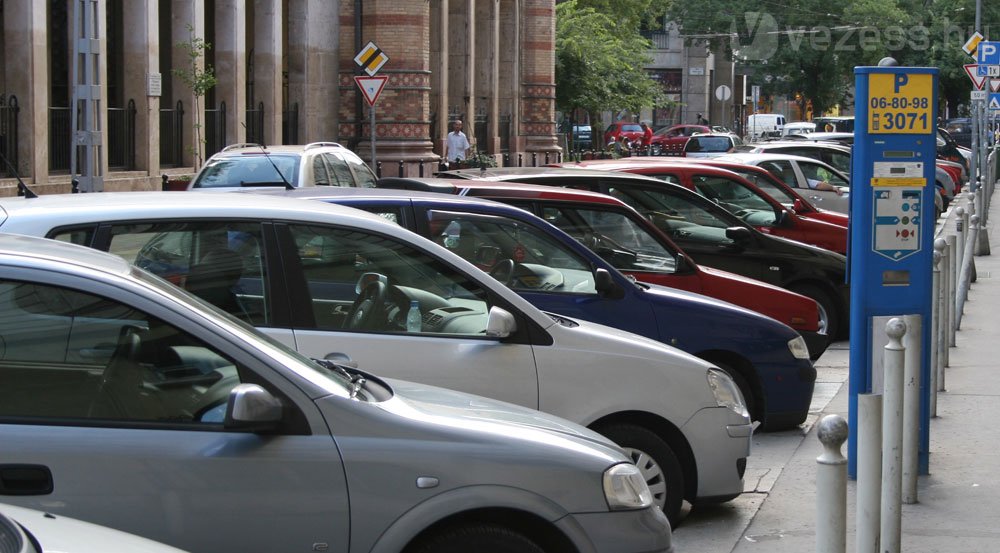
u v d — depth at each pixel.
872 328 16.66
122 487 9.40
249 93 74.06
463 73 86.31
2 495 9.24
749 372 19.38
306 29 72.69
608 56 111.19
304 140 73.06
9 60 50.53
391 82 73.50
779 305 23.88
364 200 18.33
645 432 14.60
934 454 18.70
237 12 66.25
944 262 24.75
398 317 13.91
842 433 10.20
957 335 30.19
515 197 22.53
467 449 10.02
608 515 10.38
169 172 60.34
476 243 18.41
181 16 62.28
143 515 9.41
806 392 19.70
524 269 18.42
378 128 73.94
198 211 13.66
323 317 13.72
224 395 9.77
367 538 9.77
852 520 15.55
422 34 74.00
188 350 9.84
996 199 84.25
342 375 10.89
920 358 16.59
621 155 115.75
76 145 46.09
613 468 10.52
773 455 19.28
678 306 18.77
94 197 14.09
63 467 9.35
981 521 15.43
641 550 10.56
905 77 16.47
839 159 52.22
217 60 66.50
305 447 9.71
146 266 13.44
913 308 16.80
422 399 11.00
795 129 114.62
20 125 50.59
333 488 9.70
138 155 58.28
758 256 29.02
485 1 90.12
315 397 9.86
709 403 14.97
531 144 96.12
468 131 86.19
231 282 13.59
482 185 22.58
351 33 74.88
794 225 33.97
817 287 29.80
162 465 9.46
